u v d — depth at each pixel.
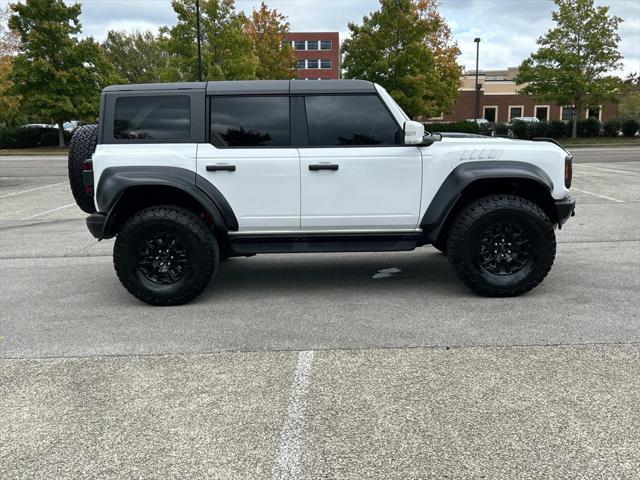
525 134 36.81
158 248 4.92
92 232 4.95
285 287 5.55
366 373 3.50
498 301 4.90
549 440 2.71
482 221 4.80
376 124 4.89
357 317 4.57
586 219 9.09
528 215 4.79
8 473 2.54
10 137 37.06
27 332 4.36
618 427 2.81
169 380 3.46
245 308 4.89
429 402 3.11
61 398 3.25
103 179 4.76
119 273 4.86
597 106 34.44
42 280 5.95
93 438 2.82
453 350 3.83
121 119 4.88
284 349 3.93
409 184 4.89
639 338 3.96
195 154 4.82
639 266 6.01
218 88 4.88
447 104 35.03
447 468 2.51
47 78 33.94
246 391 3.29
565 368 3.50
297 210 4.91
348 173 4.86
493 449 2.64
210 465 2.58
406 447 2.68
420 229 5.03
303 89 4.86
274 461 2.59
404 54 28.48
